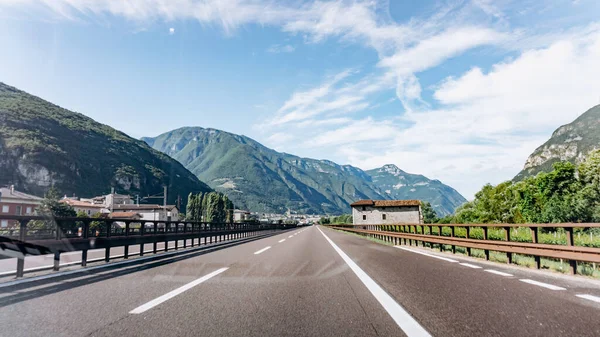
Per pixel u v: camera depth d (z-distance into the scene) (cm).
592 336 378
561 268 909
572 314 468
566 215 5684
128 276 800
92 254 1539
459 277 793
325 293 617
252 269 928
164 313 476
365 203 11431
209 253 1422
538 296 584
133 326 414
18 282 674
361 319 451
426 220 15200
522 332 393
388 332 397
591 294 599
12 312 475
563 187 6006
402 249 1672
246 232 3481
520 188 6950
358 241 2445
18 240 707
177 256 1294
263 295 598
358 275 827
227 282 726
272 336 383
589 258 736
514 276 805
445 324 426
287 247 1786
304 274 844
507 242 1016
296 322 438
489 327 412
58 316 456
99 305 518
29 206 6612
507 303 534
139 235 1226
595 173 5578
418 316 463
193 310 493
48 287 657
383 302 546
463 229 2712
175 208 10969
